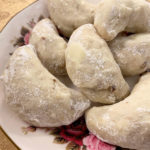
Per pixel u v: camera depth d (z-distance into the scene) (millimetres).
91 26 236
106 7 231
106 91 219
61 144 206
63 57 237
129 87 237
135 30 256
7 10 311
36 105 205
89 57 214
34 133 210
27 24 268
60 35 275
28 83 209
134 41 240
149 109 195
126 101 212
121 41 244
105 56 219
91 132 216
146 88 218
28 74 213
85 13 257
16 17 261
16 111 211
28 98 207
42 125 213
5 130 205
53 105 207
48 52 238
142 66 238
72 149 204
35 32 251
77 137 212
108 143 209
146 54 236
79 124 223
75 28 260
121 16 231
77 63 214
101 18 231
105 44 229
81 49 216
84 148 206
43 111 206
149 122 189
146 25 252
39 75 216
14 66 216
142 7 242
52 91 210
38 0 275
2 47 244
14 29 257
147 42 236
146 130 189
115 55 240
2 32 247
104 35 231
